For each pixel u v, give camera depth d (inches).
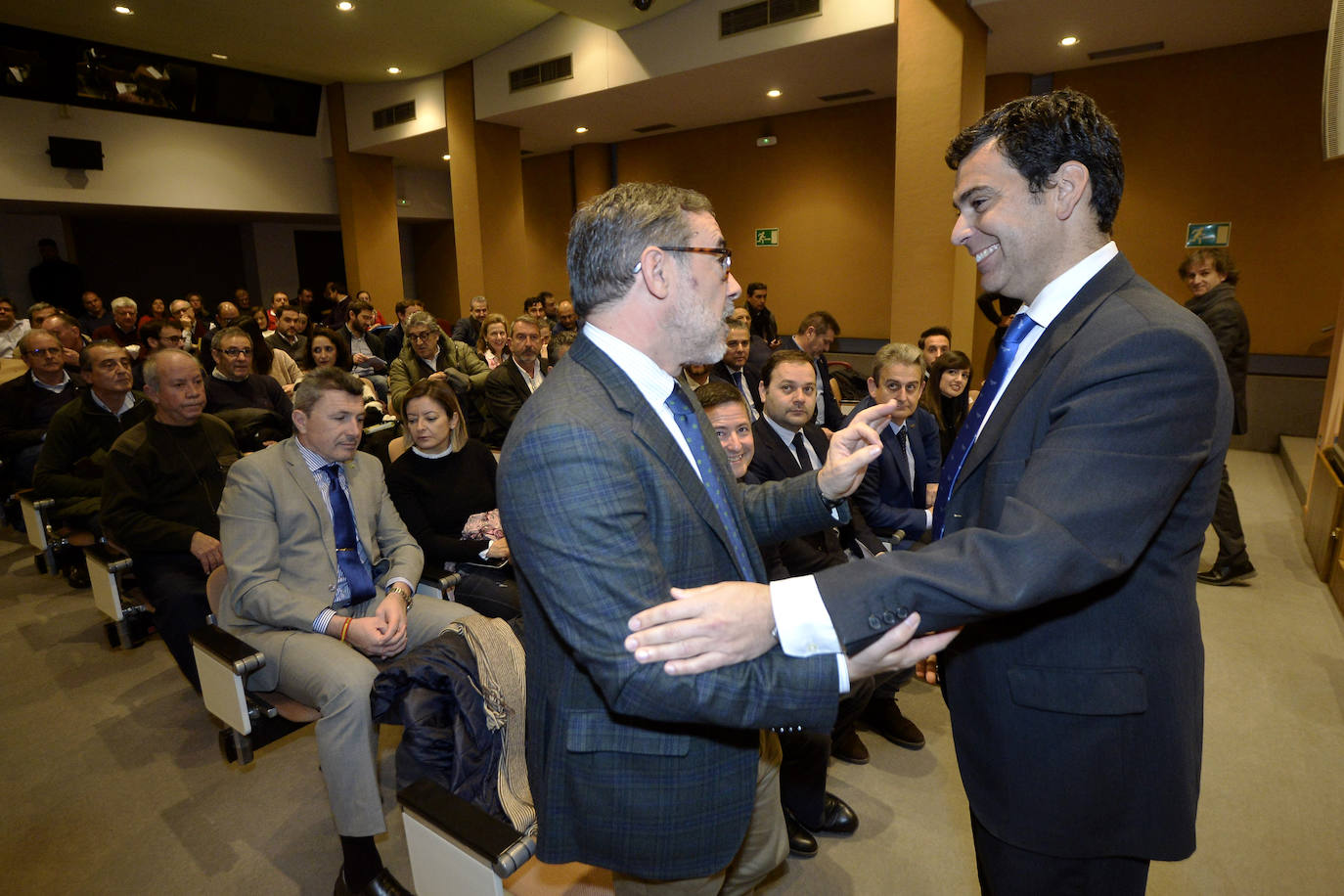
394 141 368.8
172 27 295.0
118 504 94.5
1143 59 228.2
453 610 79.5
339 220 438.3
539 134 352.8
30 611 127.9
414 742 59.9
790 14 217.8
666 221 35.3
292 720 69.5
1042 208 33.5
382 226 409.4
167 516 98.6
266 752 91.0
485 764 59.8
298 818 79.1
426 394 97.9
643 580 30.4
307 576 76.5
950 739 91.9
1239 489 181.8
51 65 310.8
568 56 280.5
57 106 323.3
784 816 73.6
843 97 282.7
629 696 28.9
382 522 86.4
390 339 273.9
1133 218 237.8
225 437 106.6
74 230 418.9
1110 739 33.0
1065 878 35.5
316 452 79.2
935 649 29.5
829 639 28.4
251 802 81.6
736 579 37.0
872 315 305.6
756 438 92.3
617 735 34.3
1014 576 26.6
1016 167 33.4
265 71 359.6
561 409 32.6
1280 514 163.9
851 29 207.0
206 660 70.3
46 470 119.5
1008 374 36.1
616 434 32.9
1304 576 132.2
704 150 342.0
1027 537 27.0
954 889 68.2
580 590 30.1
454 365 210.1
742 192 333.1
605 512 30.5
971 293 207.3
